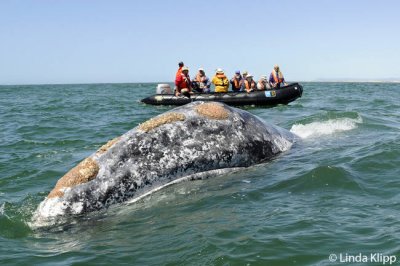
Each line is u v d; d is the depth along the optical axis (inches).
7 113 933.8
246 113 351.6
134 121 689.0
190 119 309.3
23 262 203.5
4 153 465.7
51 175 358.0
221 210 247.6
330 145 389.4
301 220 226.7
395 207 238.5
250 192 273.0
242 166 316.2
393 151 347.3
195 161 293.9
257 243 203.6
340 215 231.3
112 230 231.8
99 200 256.7
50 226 241.8
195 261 192.4
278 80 956.0
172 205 258.7
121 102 1185.4
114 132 582.9
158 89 999.6
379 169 310.5
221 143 309.0
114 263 196.9
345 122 512.1
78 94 1972.2
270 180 293.1
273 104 879.1
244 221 230.5
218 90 898.7
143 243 214.4
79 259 202.8
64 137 559.2
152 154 282.2
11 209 273.0
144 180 272.7
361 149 367.2
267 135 348.8
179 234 220.7
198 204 258.1
